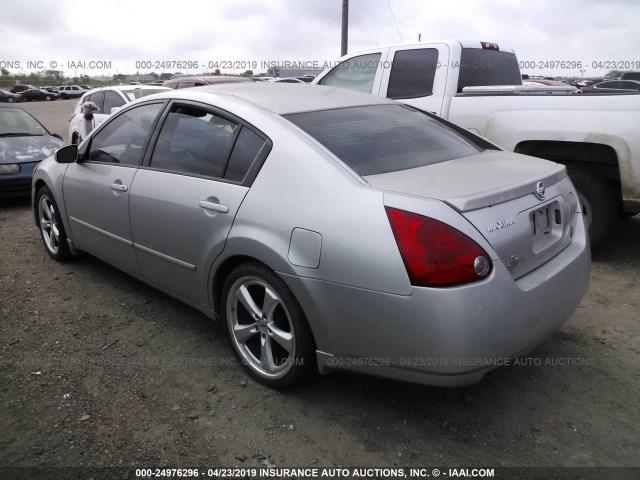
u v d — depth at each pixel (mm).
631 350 3283
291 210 2594
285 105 3154
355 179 2537
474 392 2883
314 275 2475
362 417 2689
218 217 2914
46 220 4910
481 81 5922
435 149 3141
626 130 4258
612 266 4684
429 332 2232
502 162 3057
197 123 3307
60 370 3111
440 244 2229
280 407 2770
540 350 3289
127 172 3643
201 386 2955
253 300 2900
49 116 26016
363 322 2377
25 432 2586
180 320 3713
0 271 4637
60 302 4004
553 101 4664
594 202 4699
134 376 3053
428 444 2506
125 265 3854
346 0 16594
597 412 2715
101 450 2471
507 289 2326
